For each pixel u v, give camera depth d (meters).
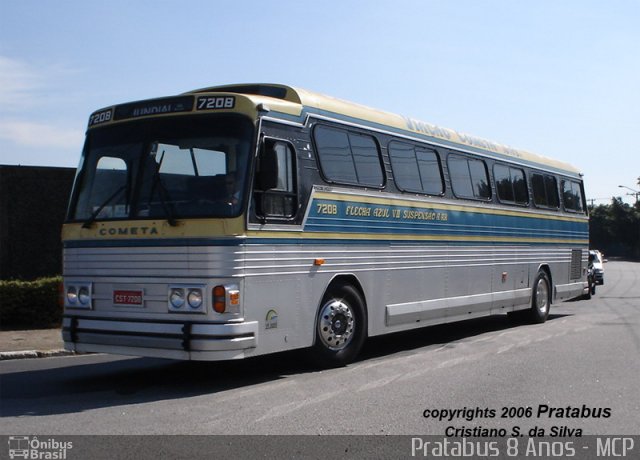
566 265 18.25
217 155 8.73
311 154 9.78
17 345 12.84
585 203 19.89
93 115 9.76
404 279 11.70
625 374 9.98
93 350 9.09
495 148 15.15
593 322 16.75
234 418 7.43
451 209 13.16
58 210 18.16
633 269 57.22
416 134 12.36
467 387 9.06
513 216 15.55
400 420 7.45
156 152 9.02
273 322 8.95
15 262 17.59
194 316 8.35
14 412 7.71
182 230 8.49
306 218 9.57
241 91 10.23
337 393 8.66
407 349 12.41
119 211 9.03
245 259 8.52
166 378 9.78
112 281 8.97
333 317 10.12
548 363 10.86
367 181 10.94
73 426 7.11
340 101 10.70
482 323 16.75
